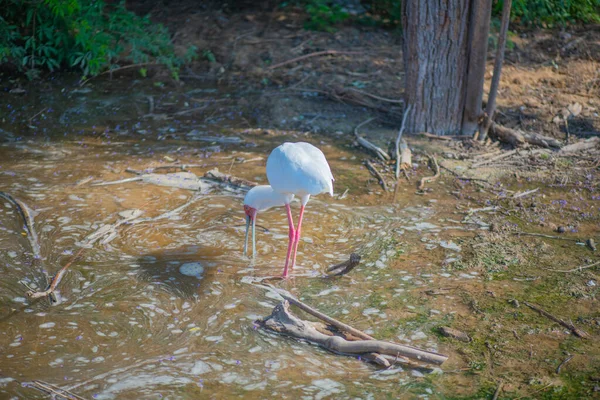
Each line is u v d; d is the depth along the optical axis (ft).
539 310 18.49
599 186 25.71
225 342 17.33
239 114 32.81
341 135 30.63
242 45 39.24
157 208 24.18
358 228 23.11
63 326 17.84
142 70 35.88
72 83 36.14
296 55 38.40
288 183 19.67
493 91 29.17
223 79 36.47
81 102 33.94
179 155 28.58
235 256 21.36
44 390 15.43
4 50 34.68
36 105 33.55
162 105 33.78
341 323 17.53
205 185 25.98
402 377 16.08
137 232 22.50
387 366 16.38
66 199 24.49
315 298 19.21
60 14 35.14
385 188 25.77
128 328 17.83
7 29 36.32
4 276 19.89
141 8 42.73
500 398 15.31
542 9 40.37
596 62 37.76
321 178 19.39
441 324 18.03
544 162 27.63
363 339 17.15
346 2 44.24
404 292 19.48
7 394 15.25
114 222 23.04
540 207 24.25
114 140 30.09
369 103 33.45
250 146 29.50
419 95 29.76
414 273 20.40
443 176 26.76
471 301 19.01
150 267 20.58
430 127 30.25
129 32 37.19
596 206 24.29
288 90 34.96
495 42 39.04
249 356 16.80
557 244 21.86
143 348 17.06
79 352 16.87
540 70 36.94
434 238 22.34
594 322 18.01
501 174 26.81
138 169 27.20
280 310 18.03
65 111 32.99
